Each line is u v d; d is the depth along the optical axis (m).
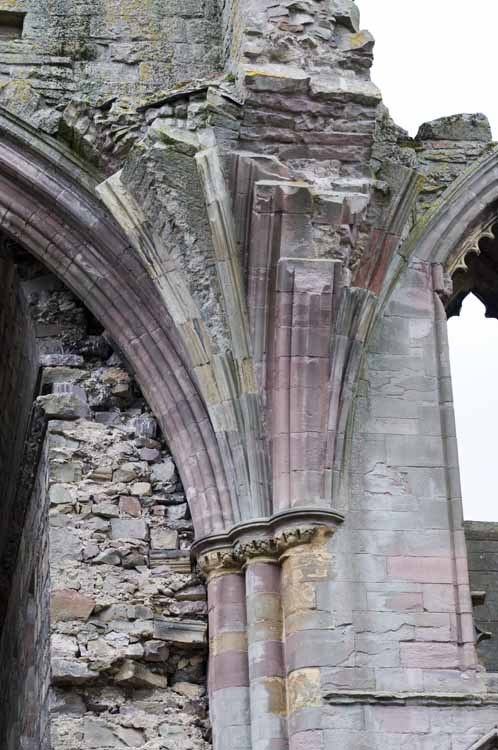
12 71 24.80
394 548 22.47
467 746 21.33
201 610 22.91
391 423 23.39
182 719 22.27
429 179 25.34
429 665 21.81
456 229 25.02
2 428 29.27
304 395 22.61
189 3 26.08
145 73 25.31
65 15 25.48
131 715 22.19
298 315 22.78
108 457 23.66
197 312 23.08
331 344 23.00
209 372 22.95
